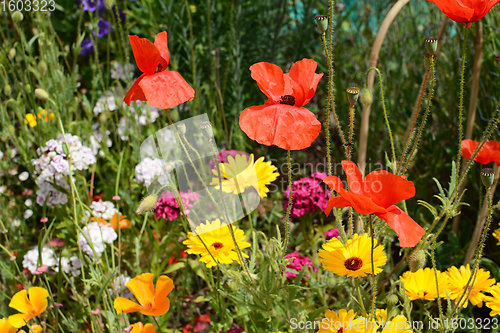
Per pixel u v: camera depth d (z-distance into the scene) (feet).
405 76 10.81
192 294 7.74
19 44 9.45
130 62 10.55
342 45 11.18
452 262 7.59
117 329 5.68
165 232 7.95
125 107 8.68
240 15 9.71
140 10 10.49
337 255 4.92
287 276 6.62
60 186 6.93
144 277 5.19
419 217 8.54
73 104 8.80
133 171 8.23
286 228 4.85
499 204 4.55
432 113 10.02
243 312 6.13
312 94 4.14
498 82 8.50
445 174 9.40
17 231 7.48
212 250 5.41
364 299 5.96
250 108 4.03
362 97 4.95
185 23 10.42
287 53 11.85
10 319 5.13
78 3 10.54
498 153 5.17
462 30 8.75
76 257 6.55
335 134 11.20
